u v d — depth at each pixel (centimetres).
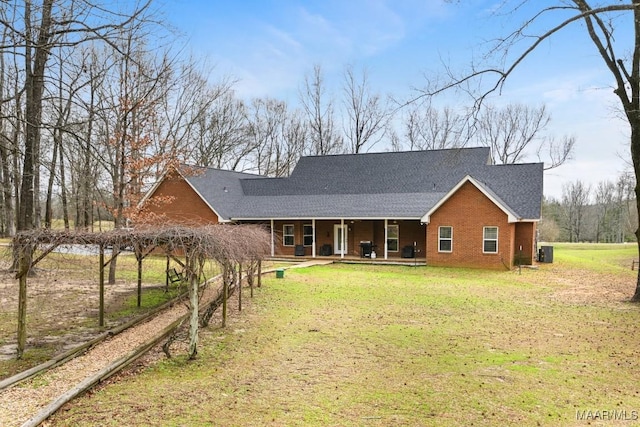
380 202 2653
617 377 732
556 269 2269
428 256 2328
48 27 904
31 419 546
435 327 1070
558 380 716
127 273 1980
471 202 2239
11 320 1119
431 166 2825
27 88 1353
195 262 940
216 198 2839
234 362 811
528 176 2562
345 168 3016
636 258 3089
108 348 897
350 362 809
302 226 2808
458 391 668
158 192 2828
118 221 1675
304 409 602
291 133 4916
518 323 1113
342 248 2634
